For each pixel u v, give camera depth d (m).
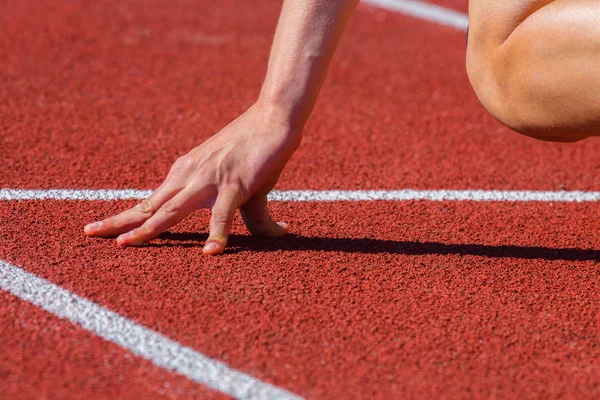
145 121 5.50
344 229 3.91
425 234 3.90
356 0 3.45
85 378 2.65
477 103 6.28
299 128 3.50
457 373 2.78
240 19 8.34
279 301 3.17
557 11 3.08
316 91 3.48
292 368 2.76
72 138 5.08
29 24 7.75
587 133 3.23
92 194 4.22
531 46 3.15
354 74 6.86
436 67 7.18
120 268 3.36
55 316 3.00
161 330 2.94
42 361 2.73
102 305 3.08
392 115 5.92
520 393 2.69
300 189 4.46
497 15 3.27
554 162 5.11
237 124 3.54
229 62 6.97
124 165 4.68
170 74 6.58
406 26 8.46
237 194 3.48
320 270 3.43
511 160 5.12
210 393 2.61
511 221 4.12
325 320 3.06
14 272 3.29
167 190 3.55
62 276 3.28
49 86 6.10
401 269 3.49
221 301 3.15
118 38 7.48
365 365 2.79
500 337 3.01
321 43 3.42
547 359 2.89
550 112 3.20
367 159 5.02
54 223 3.79
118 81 6.33
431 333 3.01
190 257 3.47
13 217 3.84
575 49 3.03
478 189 4.60
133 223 3.60
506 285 3.41
